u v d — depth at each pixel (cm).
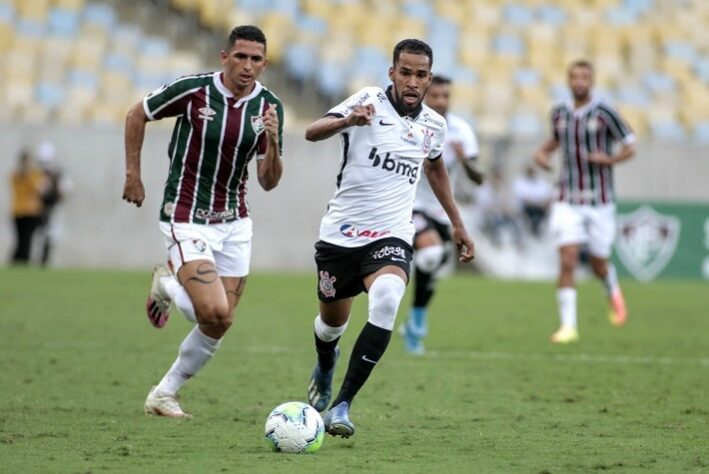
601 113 4347
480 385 3127
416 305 3878
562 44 10194
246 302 5734
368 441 2220
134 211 8231
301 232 8294
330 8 10056
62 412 2539
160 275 2650
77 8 9894
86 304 5328
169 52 9656
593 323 5084
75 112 9044
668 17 10650
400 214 2339
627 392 3014
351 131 2328
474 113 9362
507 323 4975
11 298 5569
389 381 3189
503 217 8138
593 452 2109
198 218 2488
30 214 7800
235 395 2881
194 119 2452
